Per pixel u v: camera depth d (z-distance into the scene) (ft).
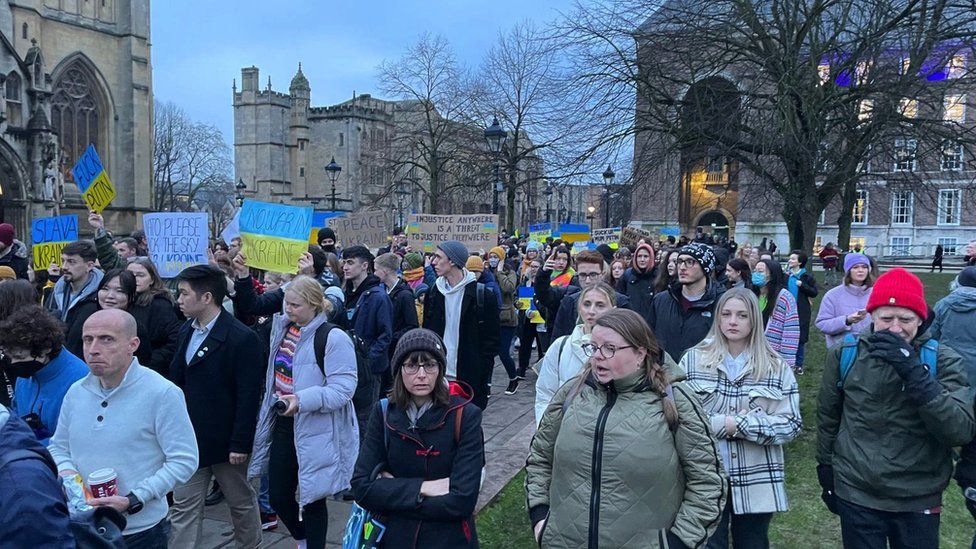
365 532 10.77
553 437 10.30
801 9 55.11
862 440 11.03
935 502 10.82
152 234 21.57
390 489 10.43
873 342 10.54
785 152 50.62
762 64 51.93
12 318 11.78
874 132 49.24
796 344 20.57
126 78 149.18
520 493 18.74
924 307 10.73
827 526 16.61
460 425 10.77
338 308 19.02
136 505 10.21
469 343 20.44
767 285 22.99
